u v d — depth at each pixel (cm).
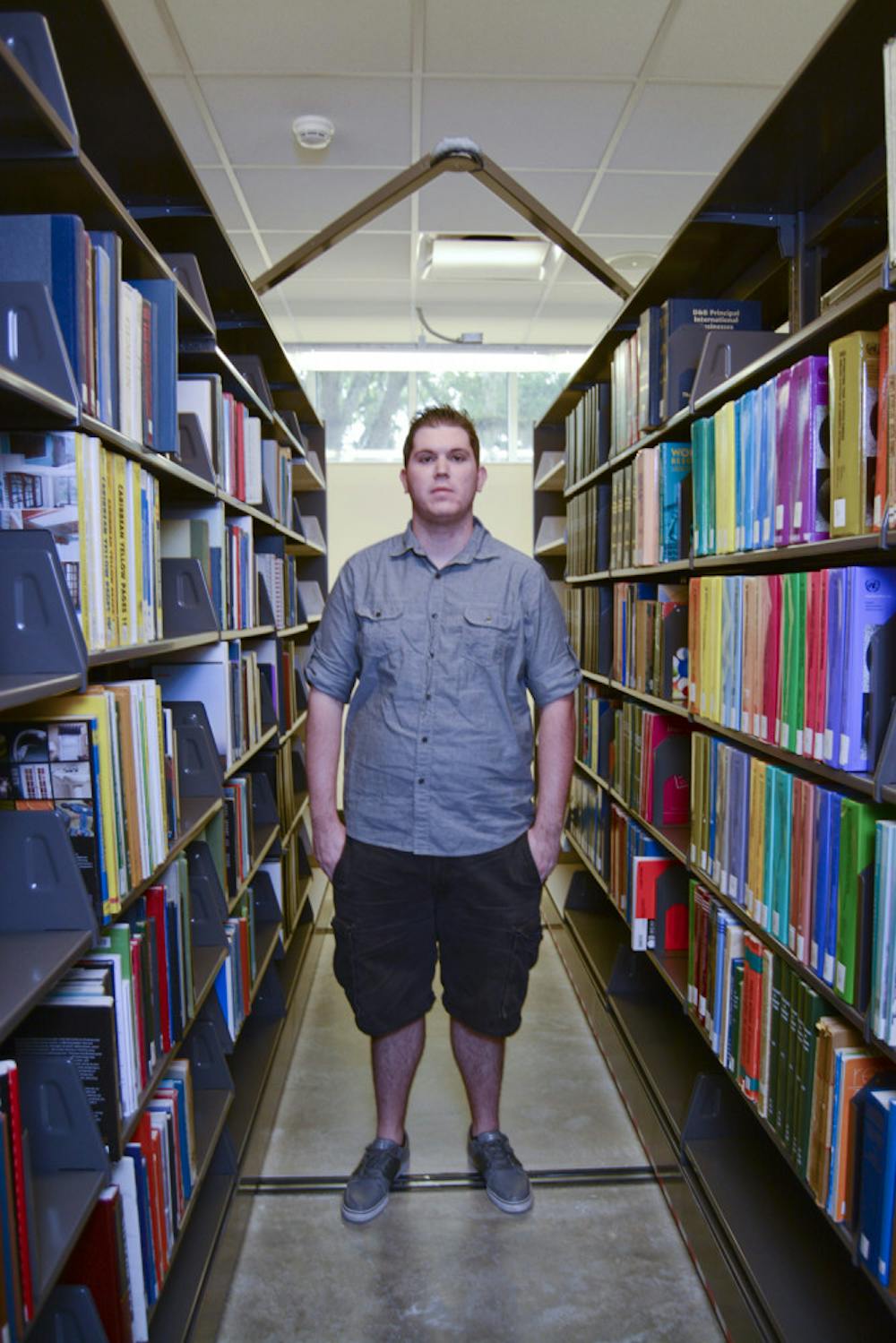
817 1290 156
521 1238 193
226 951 197
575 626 363
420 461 178
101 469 126
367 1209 197
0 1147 88
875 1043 119
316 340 504
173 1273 164
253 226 365
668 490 229
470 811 182
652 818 242
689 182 331
